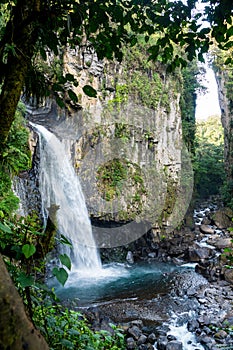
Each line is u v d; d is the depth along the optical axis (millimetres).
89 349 1901
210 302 6613
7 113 1286
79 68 6766
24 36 1305
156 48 2094
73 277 8508
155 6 1873
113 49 1921
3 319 541
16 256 1204
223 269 8250
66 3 1400
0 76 1312
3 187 3836
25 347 543
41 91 1511
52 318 1844
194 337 5180
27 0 1296
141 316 5914
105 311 6051
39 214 5590
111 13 1914
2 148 1364
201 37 1943
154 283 8219
